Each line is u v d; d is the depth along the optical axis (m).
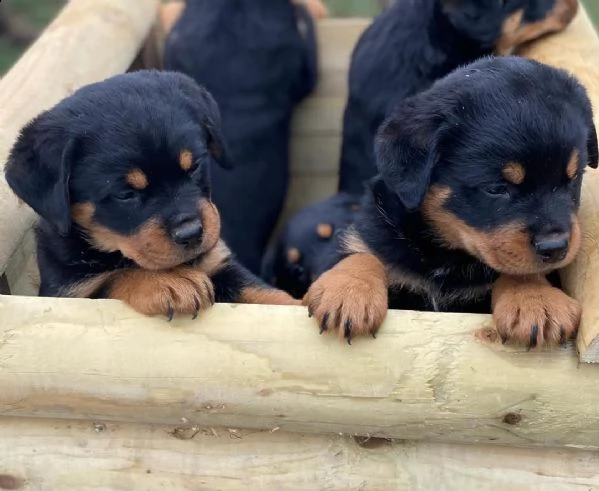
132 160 0.46
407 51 0.67
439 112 0.44
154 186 0.46
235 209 0.73
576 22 0.66
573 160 0.42
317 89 0.82
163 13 0.81
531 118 0.42
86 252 0.49
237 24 0.73
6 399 0.41
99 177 0.46
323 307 0.40
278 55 0.74
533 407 0.39
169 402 0.41
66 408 0.42
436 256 0.48
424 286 0.49
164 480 0.43
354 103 0.71
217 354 0.40
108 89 0.48
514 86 0.43
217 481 0.42
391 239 0.48
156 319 0.41
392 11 0.70
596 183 0.45
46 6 1.24
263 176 0.75
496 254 0.43
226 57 0.73
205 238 0.47
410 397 0.39
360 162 0.71
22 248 0.58
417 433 0.41
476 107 0.43
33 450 0.43
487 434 0.40
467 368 0.39
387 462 0.42
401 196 0.44
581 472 0.41
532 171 0.41
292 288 0.67
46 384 0.40
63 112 0.47
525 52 0.64
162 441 0.43
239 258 0.73
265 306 0.41
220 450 0.43
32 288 0.60
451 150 0.44
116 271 0.49
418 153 0.44
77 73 0.63
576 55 0.60
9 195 0.52
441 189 0.45
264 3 0.74
